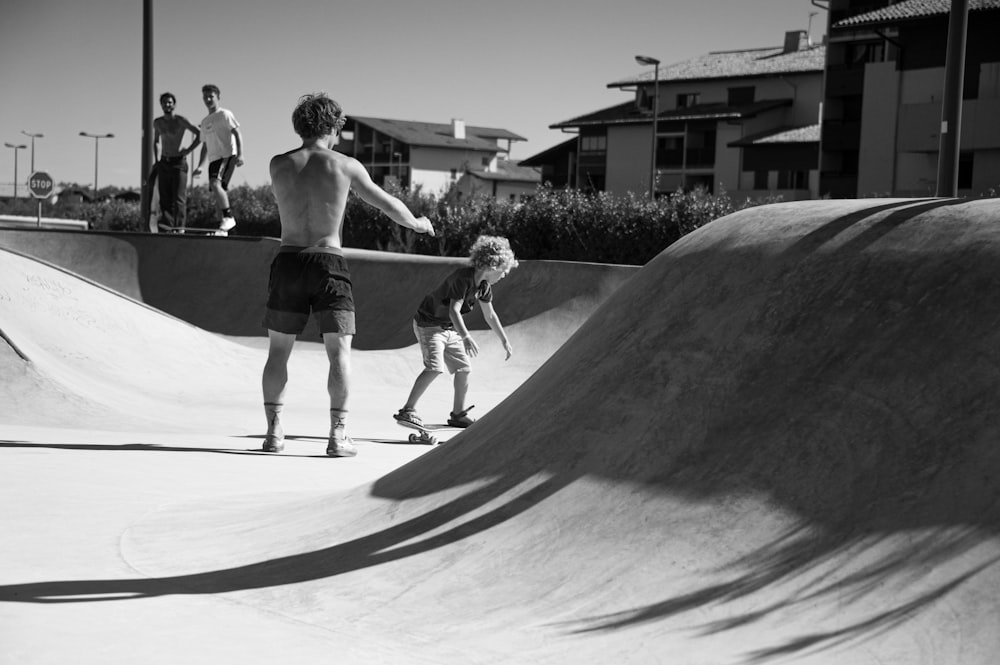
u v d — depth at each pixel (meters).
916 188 37.44
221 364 11.38
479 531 3.48
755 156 53.94
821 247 3.85
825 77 43.12
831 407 3.17
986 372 2.93
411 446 7.41
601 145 64.25
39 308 10.19
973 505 2.58
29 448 6.07
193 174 17.14
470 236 21.36
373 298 15.33
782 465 3.09
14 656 2.55
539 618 2.83
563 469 3.67
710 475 3.21
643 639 2.59
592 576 2.99
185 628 2.86
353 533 3.79
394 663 2.59
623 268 14.49
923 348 3.14
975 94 34.66
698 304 4.07
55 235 16.92
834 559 2.66
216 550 3.79
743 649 2.44
